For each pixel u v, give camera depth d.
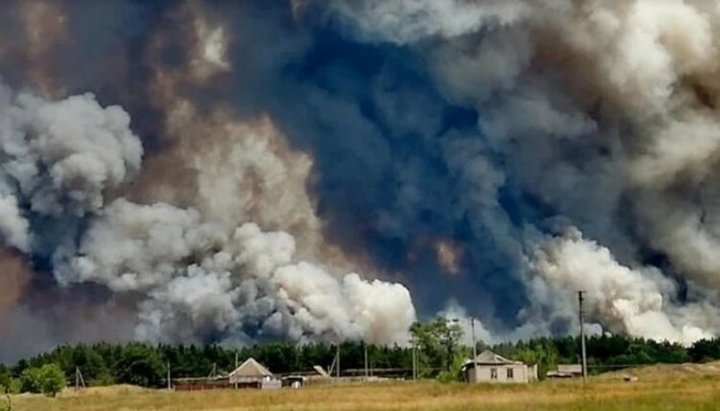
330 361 161.00
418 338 127.94
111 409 56.09
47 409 59.34
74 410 57.16
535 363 104.94
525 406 40.44
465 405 43.09
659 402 39.03
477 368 100.25
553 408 38.34
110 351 159.38
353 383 115.69
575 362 140.88
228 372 160.75
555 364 115.94
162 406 56.91
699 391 47.34
